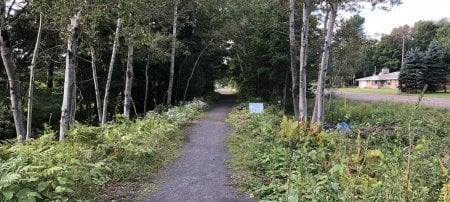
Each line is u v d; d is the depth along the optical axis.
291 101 37.16
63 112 11.34
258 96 39.12
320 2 19.58
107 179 7.71
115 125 14.91
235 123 19.75
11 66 13.02
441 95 54.09
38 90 26.31
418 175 5.50
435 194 5.23
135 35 15.79
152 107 36.53
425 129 9.50
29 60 22.39
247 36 35.72
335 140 10.48
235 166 9.81
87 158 7.84
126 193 7.36
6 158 7.49
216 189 7.75
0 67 21.45
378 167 6.80
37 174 6.18
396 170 5.40
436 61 62.62
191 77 37.44
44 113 24.00
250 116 21.20
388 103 39.81
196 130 17.52
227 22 35.12
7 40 12.92
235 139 14.53
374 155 7.37
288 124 12.05
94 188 7.14
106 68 27.66
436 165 6.04
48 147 8.73
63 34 11.47
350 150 8.45
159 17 24.23
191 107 26.86
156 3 19.03
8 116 21.38
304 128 11.76
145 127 14.44
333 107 38.16
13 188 5.73
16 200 5.74
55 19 11.31
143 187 7.80
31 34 21.22
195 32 36.38
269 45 34.72
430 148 7.21
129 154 9.70
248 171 9.12
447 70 63.00
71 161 7.05
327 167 7.71
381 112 32.50
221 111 29.64
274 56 34.09
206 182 8.29
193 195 7.33
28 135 13.41
